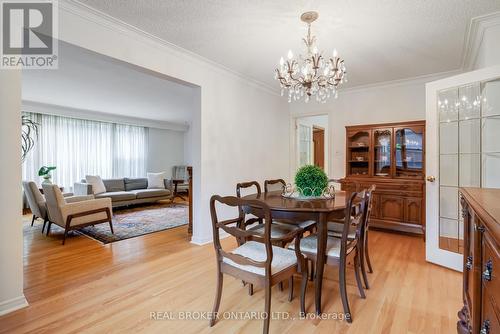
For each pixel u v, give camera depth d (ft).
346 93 14.88
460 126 8.39
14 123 5.90
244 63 11.17
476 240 3.40
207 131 11.14
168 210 18.90
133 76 12.30
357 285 6.87
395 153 12.71
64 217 11.04
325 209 5.99
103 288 7.11
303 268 5.87
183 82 10.30
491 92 7.68
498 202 3.42
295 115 16.75
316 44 9.14
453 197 8.53
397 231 12.58
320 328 5.43
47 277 7.79
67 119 20.33
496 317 2.61
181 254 9.74
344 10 7.20
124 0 6.81
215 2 6.89
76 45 7.12
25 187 13.66
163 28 8.26
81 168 21.07
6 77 5.78
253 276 5.23
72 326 5.46
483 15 7.39
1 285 5.82
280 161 16.12
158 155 26.89
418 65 11.16
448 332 5.23
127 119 23.52
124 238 11.87
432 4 6.89
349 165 13.94
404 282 7.39
